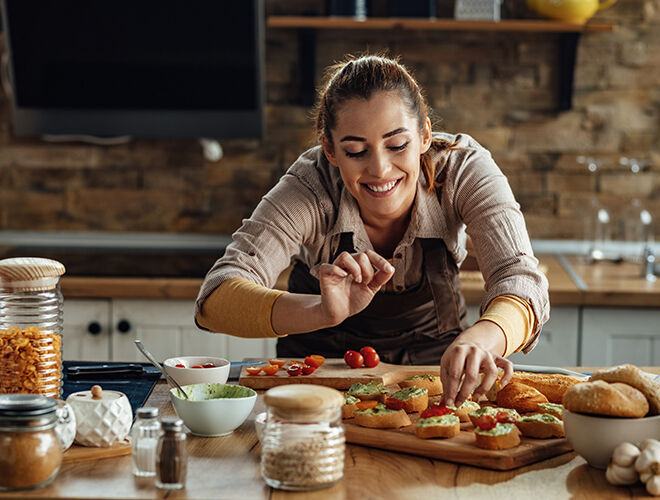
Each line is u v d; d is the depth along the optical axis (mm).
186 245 3607
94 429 1305
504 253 1713
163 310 2998
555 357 2910
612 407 1210
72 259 3275
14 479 1138
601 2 3418
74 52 3365
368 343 2033
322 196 1829
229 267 1713
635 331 2881
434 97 3500
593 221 3527
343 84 1610
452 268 1979
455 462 1267
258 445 1351
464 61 3479
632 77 3479
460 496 1140
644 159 3502
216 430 1384
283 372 1727
